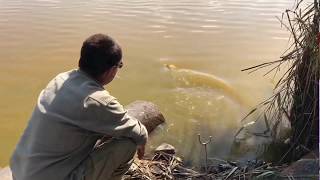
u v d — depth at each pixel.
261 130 4.95
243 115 5.34
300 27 4.04
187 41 8.11
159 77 6.50
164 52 7.52
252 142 4.72
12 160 2.90
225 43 7.97
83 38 8.32
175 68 6.80
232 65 6.91
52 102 2.76
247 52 7.49
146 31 8.75
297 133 4.41
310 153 4.10
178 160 4.32
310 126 4.27
